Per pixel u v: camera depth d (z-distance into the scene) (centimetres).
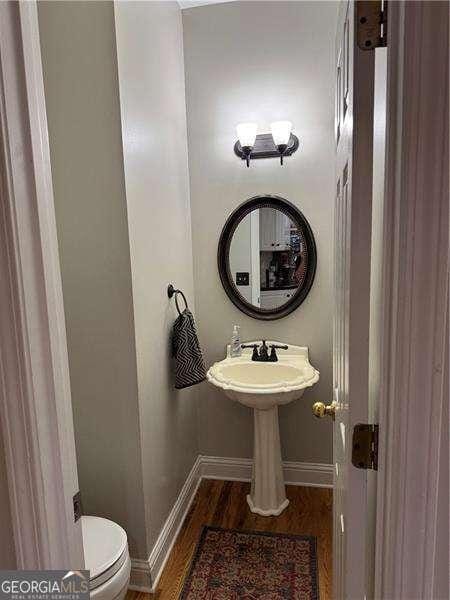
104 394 170
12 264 75
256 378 226
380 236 89
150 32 181
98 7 148
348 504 85
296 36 217
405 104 63
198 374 202
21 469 81
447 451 71
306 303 233
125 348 165
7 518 86
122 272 161
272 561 188
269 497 221
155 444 185
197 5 223
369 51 73
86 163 157
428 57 61
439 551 73
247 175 230
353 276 80
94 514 178
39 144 80
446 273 66
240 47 223
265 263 234
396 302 69
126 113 156
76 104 155
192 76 229
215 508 229
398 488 73
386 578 76
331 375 235
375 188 98
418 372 69
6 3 72
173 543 201
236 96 227
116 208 157
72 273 165
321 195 224
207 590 174
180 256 220
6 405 79
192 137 234
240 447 254
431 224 65
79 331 168
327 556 191
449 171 63
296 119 222
